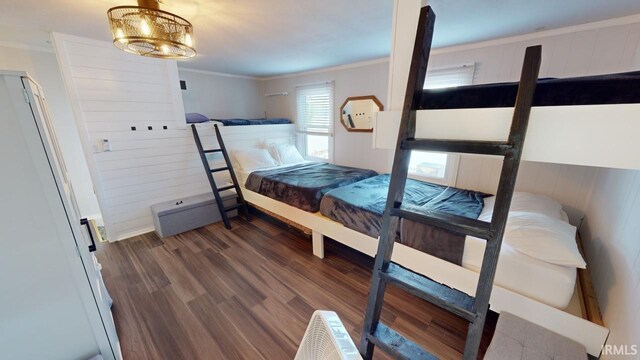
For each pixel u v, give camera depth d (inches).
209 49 110.7
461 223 34.3
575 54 80.7
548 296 53.0
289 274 92.0
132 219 122.6
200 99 169.5
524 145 34.2
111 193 115.2
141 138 120.5
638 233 43.5
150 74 119.0
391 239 41.9
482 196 98.6
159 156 127.6
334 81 155.0
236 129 157.2
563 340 46.5
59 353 47.8
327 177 128.0
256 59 131.7
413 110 39.0
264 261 100.7
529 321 51.8
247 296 80.4
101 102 107.3
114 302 77.9
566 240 54.5
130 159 118.6
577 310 53.7
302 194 107.8
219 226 134.9
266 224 137.5
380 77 132.9
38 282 43.9
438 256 67.0
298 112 182.5
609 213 62.8
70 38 96.5
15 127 38.6
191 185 141.7
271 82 195.5
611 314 47.2
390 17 75.9
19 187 40.2
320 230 100.0
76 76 100.1
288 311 74.2
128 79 113.0
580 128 30.8
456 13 69.5
